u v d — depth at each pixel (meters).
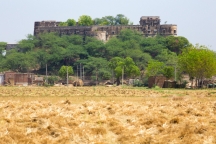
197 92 119.88
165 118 45.53
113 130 40.28
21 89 151.00
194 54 176.00
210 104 61.88
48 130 39.47
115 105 56.72
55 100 78.44
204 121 43.44
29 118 44.31
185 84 182.12
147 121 43.00
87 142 36.09
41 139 36.47
